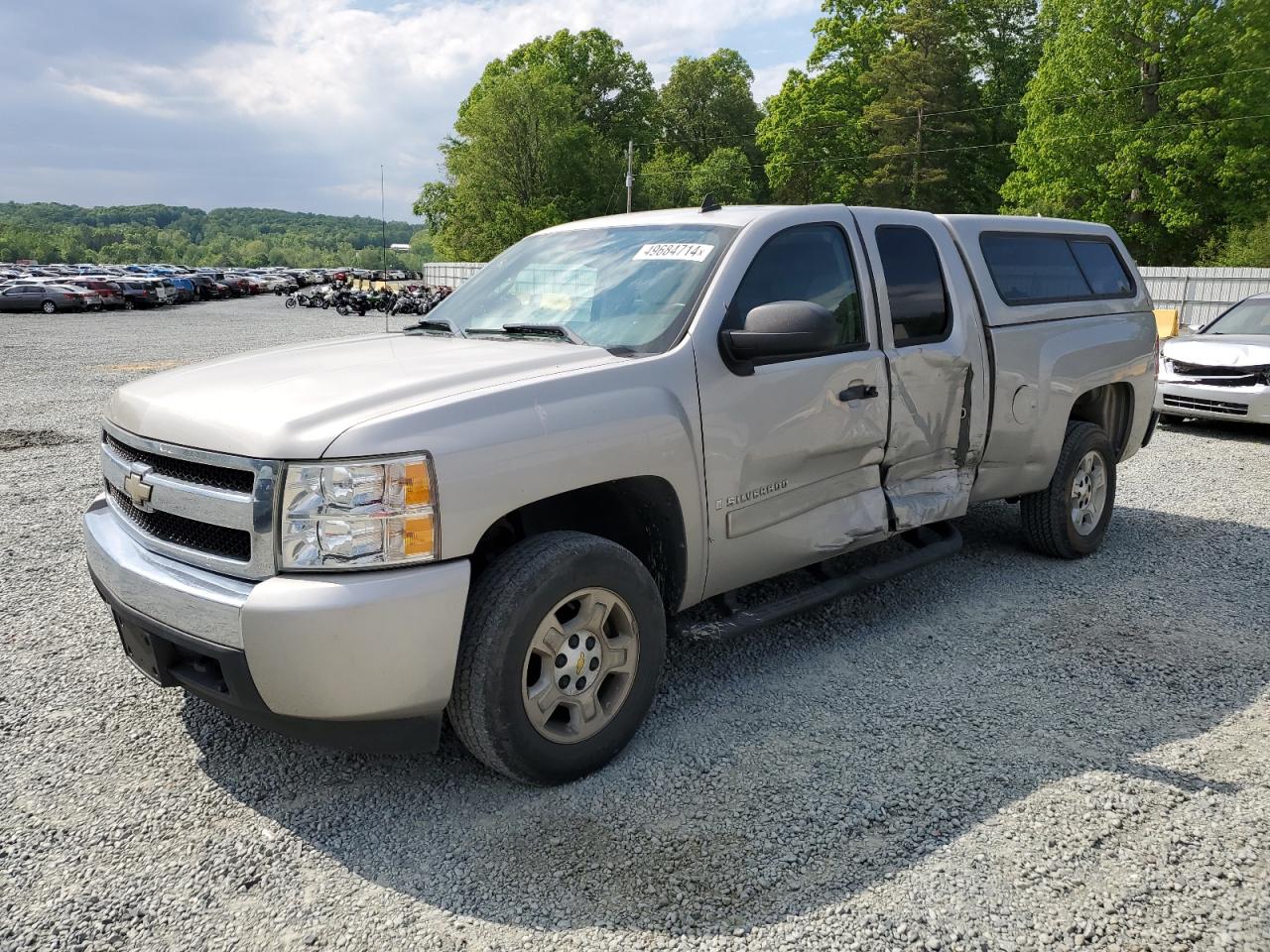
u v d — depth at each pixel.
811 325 3.30
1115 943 2.36
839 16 58.97
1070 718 3.58
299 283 68.25
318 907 2.51
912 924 2.43
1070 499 5.39
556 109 63.47
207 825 2.89
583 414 3.04
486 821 2.90
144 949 2.36
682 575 3.45
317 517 2.63
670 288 3.63
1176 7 37.91
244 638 2.61
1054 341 5.12
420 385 2.96
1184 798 3.02
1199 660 4.12
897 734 3.45
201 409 2.95
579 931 2.41
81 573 5.21
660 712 3.63
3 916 2.47
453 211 65.81
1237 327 10.88
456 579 2.72
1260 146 36.25
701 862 2.69
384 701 2.69
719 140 84.31
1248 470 8.30
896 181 55.53
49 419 10.22
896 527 4.27
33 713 3.60
